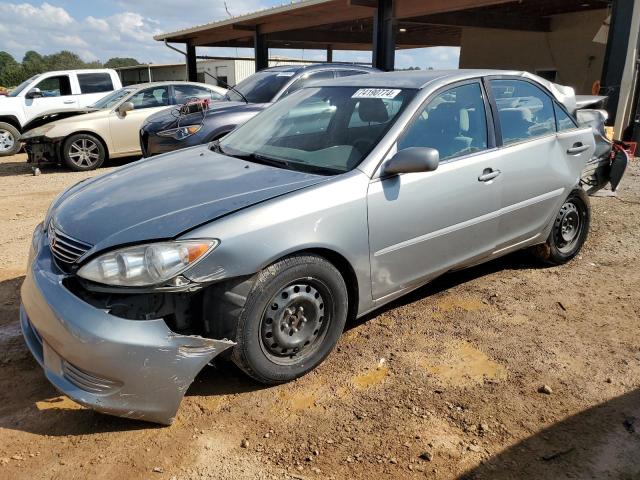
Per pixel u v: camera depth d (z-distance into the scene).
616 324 3.89
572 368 3.34
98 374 2.57
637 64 10.70
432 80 3.81
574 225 4.98
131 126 10.66
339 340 3.63
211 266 2.69
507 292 4.40
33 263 2.99
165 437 2.71
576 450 2.65
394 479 2.46
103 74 13.72
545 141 4.40
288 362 3.11
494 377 3.24
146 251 2.62
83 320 2.56
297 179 3.21
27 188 8.70
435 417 2.88
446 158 3.69
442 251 3.73
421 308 4.11
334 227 3.08
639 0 10.08
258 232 2.81
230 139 4.27
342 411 2.92
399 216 3.38
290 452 2.62
